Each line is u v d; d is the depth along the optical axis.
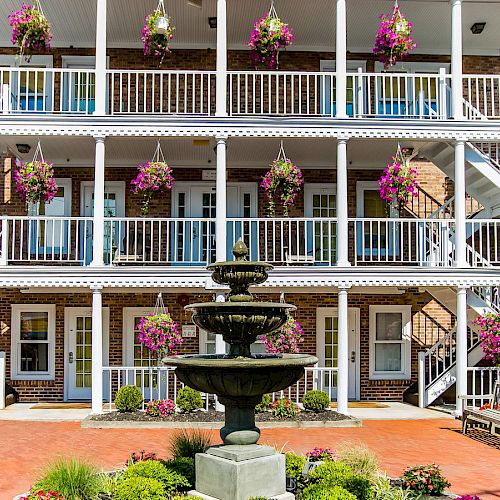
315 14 16.02
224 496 7.39
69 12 15.70
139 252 17.19
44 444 11.58
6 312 16.98
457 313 14.67
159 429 13.09
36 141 15.20
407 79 16.28
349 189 17.72
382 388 17.33
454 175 15.90
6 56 17.19
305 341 17.31
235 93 17.50
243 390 7.26
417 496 7.81
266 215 17.50
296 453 10.38
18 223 17.09
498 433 12.74
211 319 7.65
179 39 17.27
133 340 17.12
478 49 18.16
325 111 17.58
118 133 14.40
